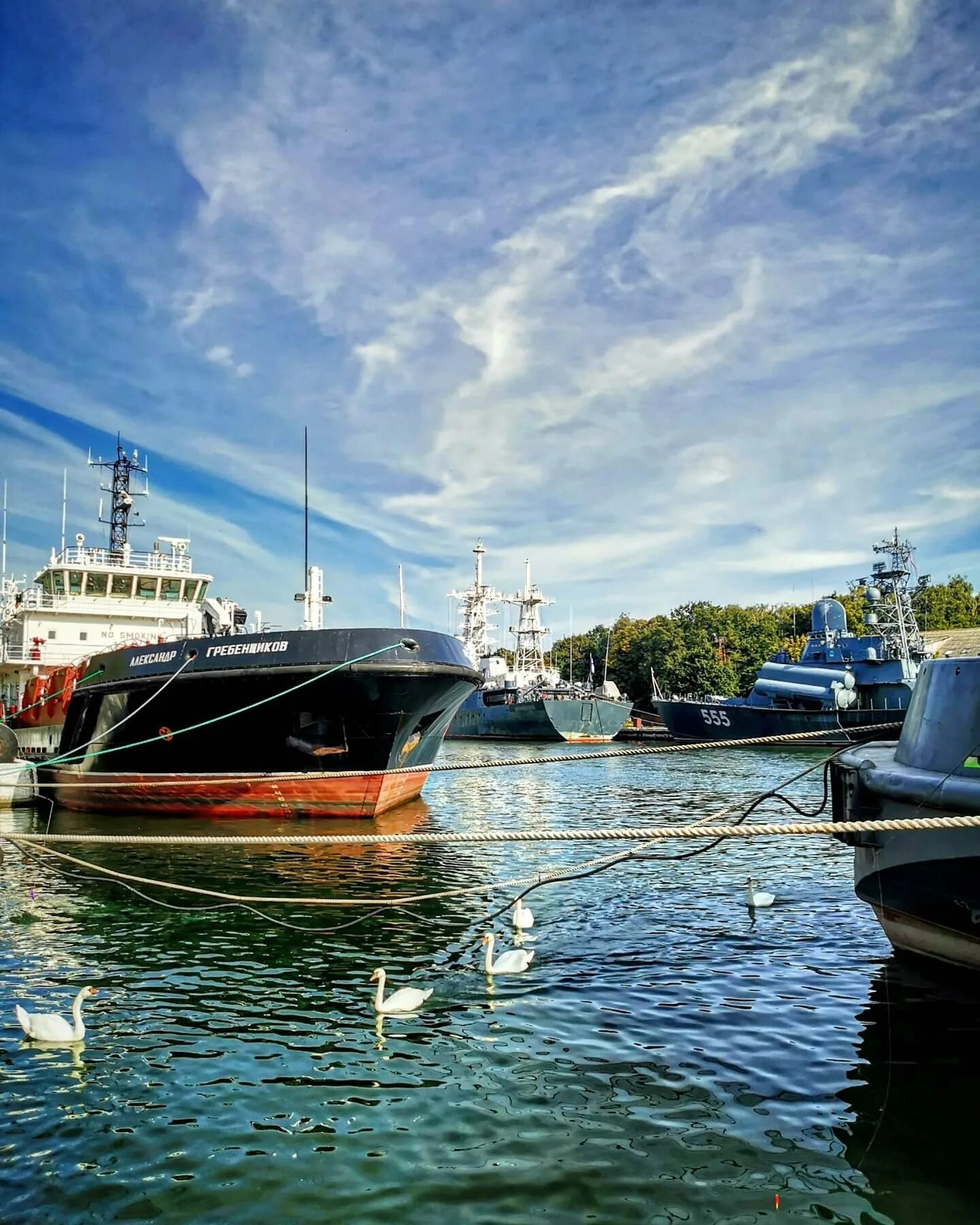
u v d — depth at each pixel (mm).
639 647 87438
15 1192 6477
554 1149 6934
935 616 83375
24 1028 9148
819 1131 7133
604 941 12289
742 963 11242
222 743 22234
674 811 26422
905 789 9125
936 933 9766
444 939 12477
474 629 79938
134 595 31766
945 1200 6215
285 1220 6129
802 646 86000
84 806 25391
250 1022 9539
